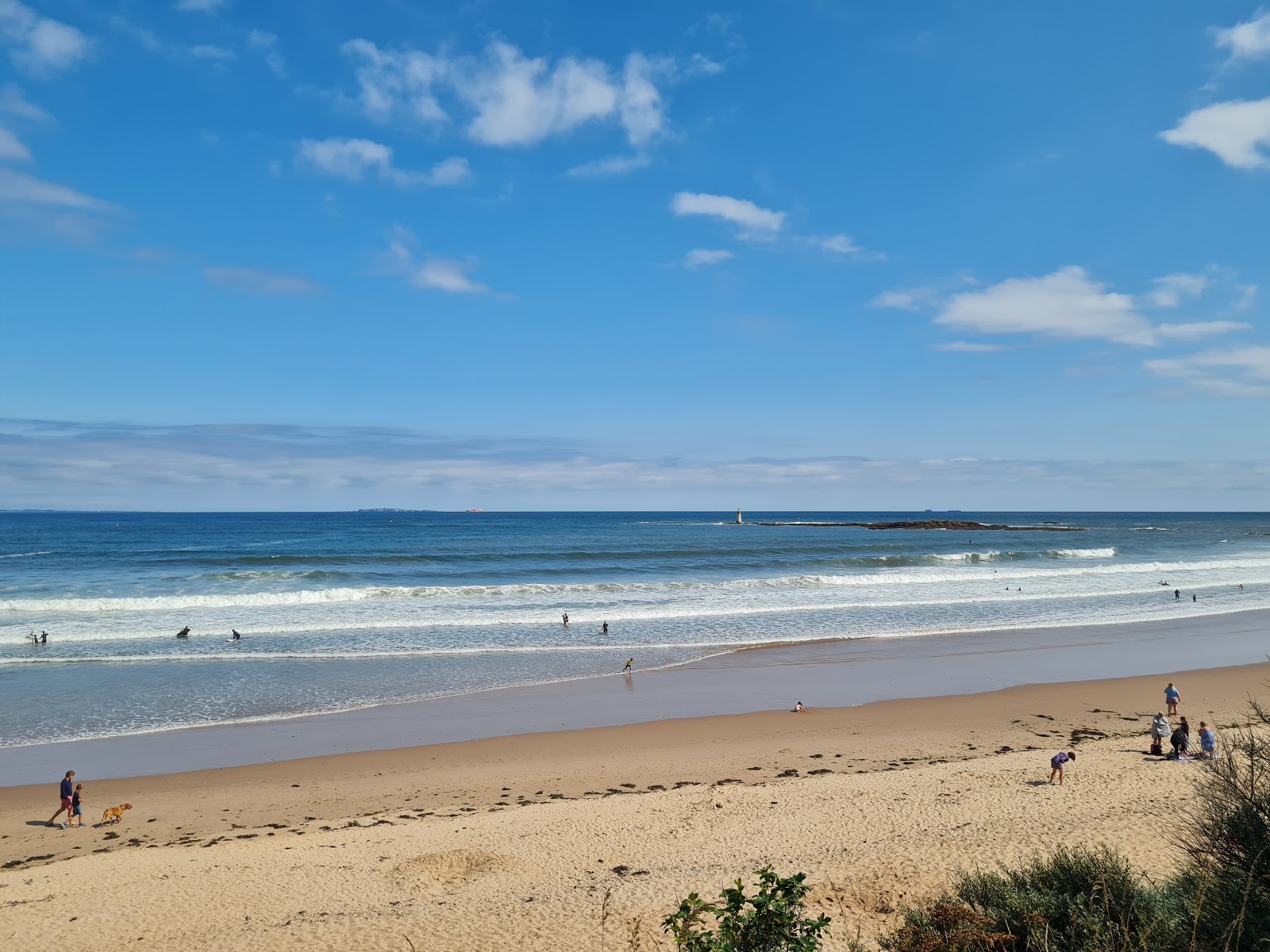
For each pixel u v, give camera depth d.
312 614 37.72
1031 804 14.38
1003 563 66.00
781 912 6.22
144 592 45.47
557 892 11.64
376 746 19.31
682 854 12.99
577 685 24.97
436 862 12.95
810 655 29.38
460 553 69.06
